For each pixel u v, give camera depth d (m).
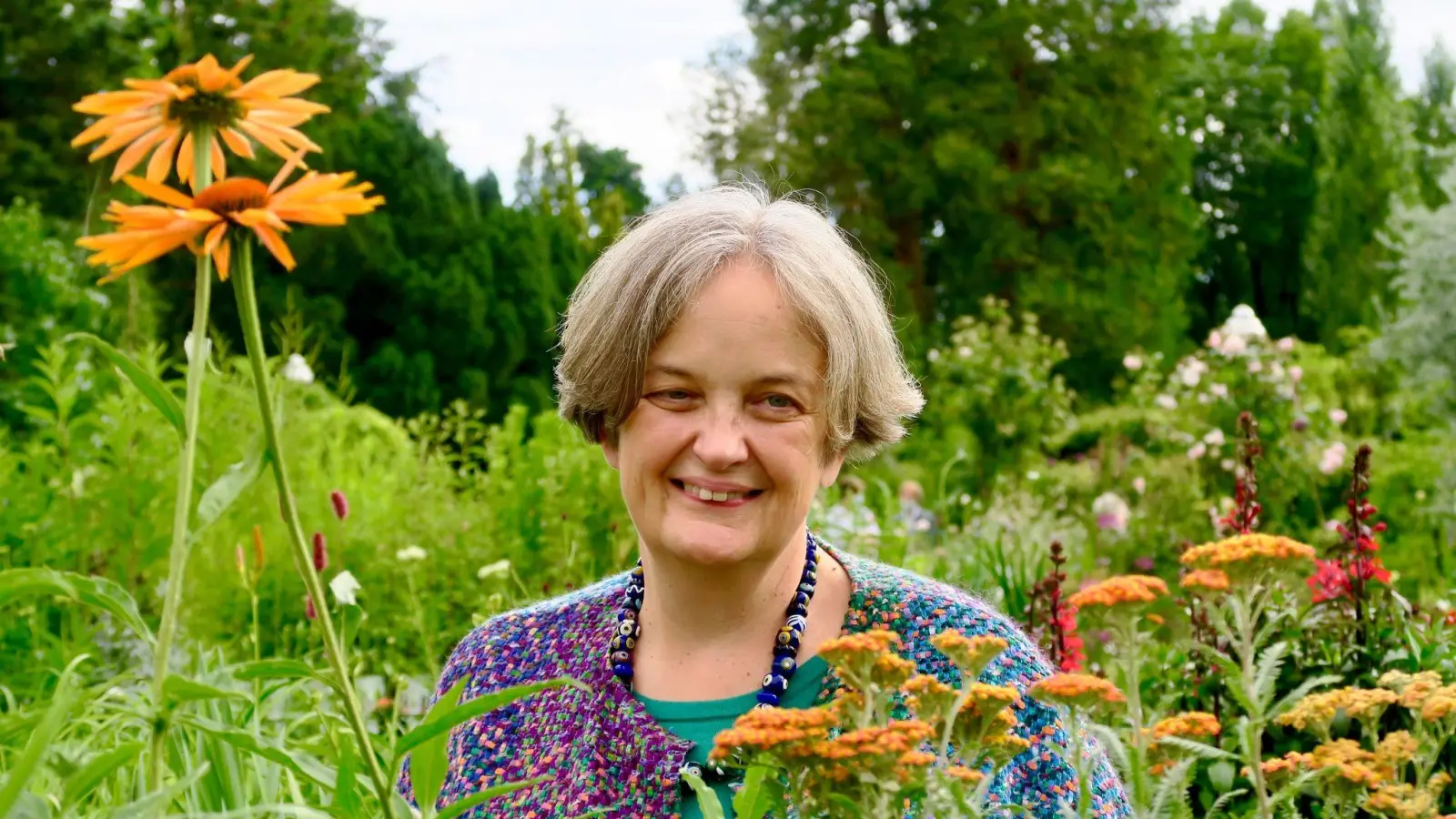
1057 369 22.11
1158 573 6.81
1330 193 28.75
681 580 1.81
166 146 1.19
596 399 1.76
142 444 4.85
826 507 5.85
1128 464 8.68
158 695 1.12
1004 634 1.82
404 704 3.88
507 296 18.11
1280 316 30.75
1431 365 10.44
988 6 23.20
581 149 33.97
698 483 1.72
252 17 19.17
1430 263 10.54
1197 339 30.30
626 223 1.84
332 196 1.11
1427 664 2.98
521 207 19.39
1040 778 1.70
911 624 1.83
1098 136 23.11
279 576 4.83
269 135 1.22
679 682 1.86
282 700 2.90
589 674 1.89
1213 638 2.98
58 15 12.80
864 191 23.36
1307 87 30.70
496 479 6.23
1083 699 1.31
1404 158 29.00
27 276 7.55
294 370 6.83
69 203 12.52
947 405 11.92
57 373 5.05
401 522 5.42
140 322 8.98
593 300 1.76
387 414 16.75
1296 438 8.02
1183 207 24.73
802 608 1.83
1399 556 5.90
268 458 1.12
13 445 6.25
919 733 1.14
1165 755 1.39
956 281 23.17
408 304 17.28
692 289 1.68
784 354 1.69
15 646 4.10
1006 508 8.07
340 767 1.21
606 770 1.81
